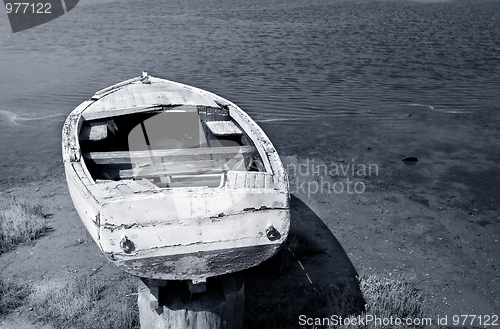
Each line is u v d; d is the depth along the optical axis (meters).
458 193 8.79
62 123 12.56
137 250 3.84
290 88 16.31
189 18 33.25
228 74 18.14
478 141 11.69
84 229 7.20
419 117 13.55
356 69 19.27
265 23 31.00
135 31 28.06
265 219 4.06
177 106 7.00
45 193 8.51
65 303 5.31
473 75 18.50
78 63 19.81
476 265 6.43
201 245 3.96
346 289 5.77
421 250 6.79
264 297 5.58
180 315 4.24
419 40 25.55
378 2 42.22
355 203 8.32
